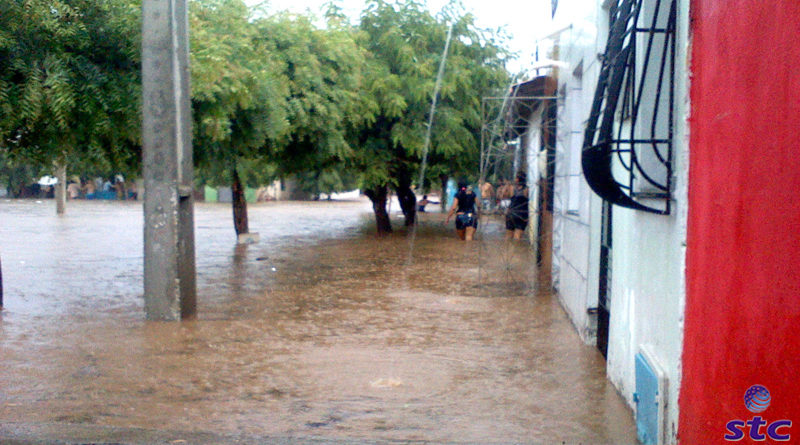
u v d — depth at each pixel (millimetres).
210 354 6988
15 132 8656
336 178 48031
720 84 3334
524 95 14477
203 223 27375
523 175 17156
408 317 9070
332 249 17875
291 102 15484
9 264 14086
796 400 2641
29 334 7734
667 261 4227
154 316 8562
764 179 2869
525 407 5418
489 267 14352
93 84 8320
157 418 5070
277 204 48219
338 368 6535
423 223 28250
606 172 4211
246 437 4605
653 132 4094
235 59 11633
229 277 12641
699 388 3566
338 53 16719
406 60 20500
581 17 8594
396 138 20422
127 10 8617
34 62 7934
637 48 4863
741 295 3064
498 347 7426
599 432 4848
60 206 30688
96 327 8141
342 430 4875
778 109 2762
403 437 4730
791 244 2670
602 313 7156
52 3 7914
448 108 20984
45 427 4742
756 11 2938
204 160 14266
